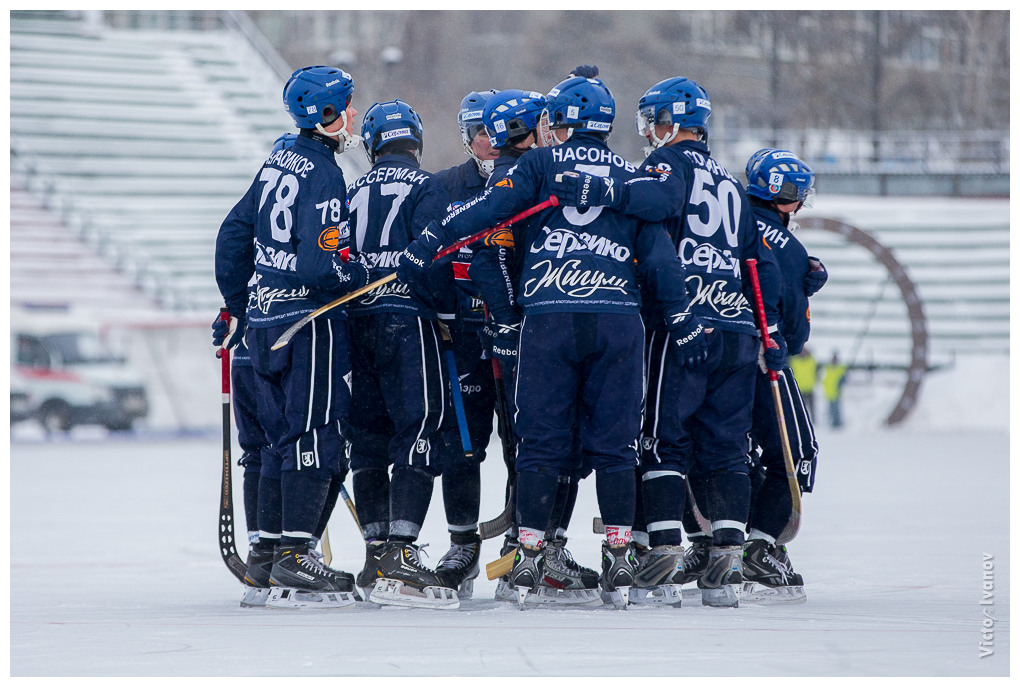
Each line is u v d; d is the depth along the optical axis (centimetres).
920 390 9388
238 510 3366
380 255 1562
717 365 1492
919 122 13888
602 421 1432
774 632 1218
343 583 1469
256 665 1044
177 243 9906
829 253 10550
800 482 1611
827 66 14012
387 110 1639
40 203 9956
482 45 14112
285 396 1490
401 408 1526
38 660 1086
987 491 3641
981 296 10169
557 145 1486
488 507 3064
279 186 1489
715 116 13775
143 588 1781
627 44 13950
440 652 1097
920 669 1013
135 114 11356
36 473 4978
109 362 8150
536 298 1430
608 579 1434
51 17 12506
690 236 1506
